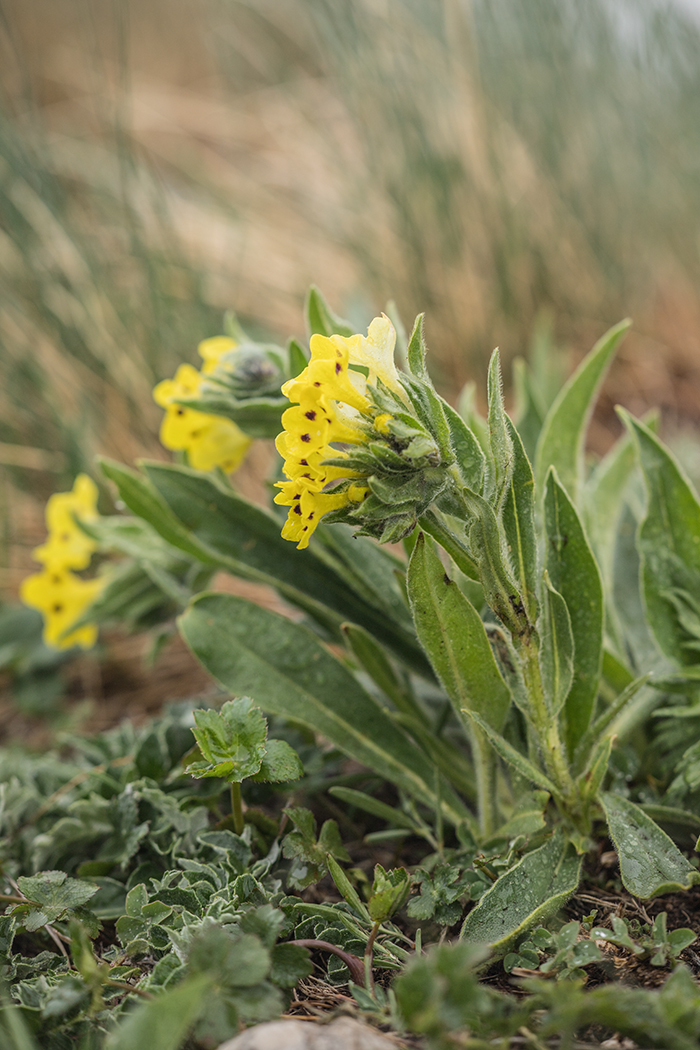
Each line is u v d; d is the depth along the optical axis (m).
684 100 1.12
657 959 0.62
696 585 0.68
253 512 0.71
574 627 0.66
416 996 0.58
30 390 0.93
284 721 0.71
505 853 0.65
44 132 1.08
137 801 0.68
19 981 0.62
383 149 1.09
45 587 0.80
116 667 0.87
